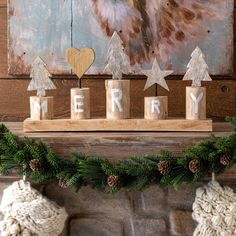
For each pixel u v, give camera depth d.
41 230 1.28
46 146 1.26
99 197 1.39
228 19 1.49
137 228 1.39
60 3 1.49
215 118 1.53
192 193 1.38
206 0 1.49
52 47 1.50
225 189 1.29
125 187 1.26
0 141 1.27
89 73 1.51
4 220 1.29
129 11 1.49
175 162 1.23
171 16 1.49
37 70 1.34
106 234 1.39
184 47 1.50
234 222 1.26
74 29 1.50
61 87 1.53
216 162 1.24
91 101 1.53
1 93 1.54
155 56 1.50
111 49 1.33
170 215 1.39
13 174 1.32
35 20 1.50
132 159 1.24
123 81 1.33
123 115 1.33
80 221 1.40
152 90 1.53
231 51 1.50
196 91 1.31
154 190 1.39
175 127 1.32
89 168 1.24
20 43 1.50
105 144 1.28
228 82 1.53
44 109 1.34
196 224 1.38
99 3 1.49
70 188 1.39
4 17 1.52
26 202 1.28
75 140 1.28
